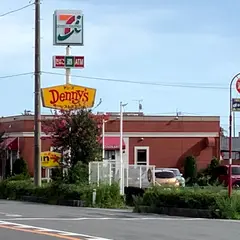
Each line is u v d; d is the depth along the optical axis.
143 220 21.56
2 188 38.91
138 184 33.81
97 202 31.50
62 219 21.34
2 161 54.88
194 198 24.39
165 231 17.72
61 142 34.53
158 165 55.72
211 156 56.25
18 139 54.59
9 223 19.56
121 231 17.48
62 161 34.56
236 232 17.73
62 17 42.00
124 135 55.22
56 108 36.22
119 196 32.38
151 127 55.78
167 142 56.00
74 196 32.12
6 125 57.16
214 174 43.84
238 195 23.94
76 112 34.84
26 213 24.30
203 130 56.38
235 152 68.44
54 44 41.81
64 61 40.81
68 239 15.36
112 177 34.12
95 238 15.63
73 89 40.03
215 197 23.83
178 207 24.84
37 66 36.41
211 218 23.30
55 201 33.09
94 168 33.91
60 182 33.53
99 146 35.22
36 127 36.16
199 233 17.36
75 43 41.97
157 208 25.53
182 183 38.69
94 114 35.38
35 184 36.06
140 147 55.50
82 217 22.50
